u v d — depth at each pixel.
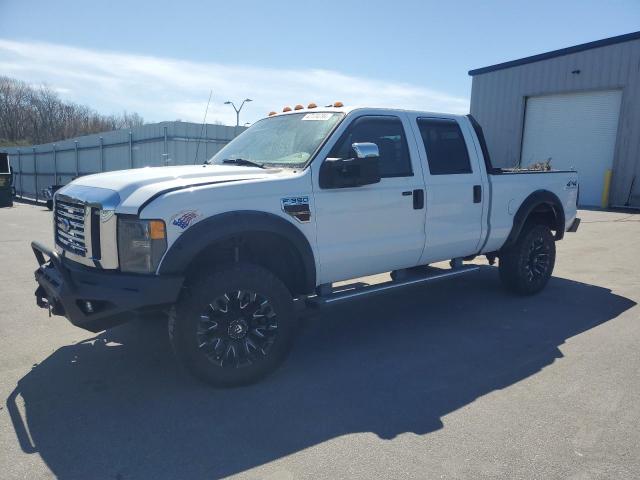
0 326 5.36
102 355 4.59
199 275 3.79
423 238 5.08
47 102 68.94
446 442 3.18
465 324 5.44
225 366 3.86
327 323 5.52
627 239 11.11
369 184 4.36
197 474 2.88
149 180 3.85
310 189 4.23
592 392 3.83
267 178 4.04
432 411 3.57
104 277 3.65
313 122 4.77
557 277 7.58
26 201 25.92
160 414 3.54
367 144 4.11
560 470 2.89
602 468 2.90
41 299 4.36
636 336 5.04
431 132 5.28
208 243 3.65
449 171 5.35
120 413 3.56
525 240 6.27
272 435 3.27
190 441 3.21
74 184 4.31
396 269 5.08
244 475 2.87
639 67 18.30
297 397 3.79
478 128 5.81
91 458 3.03
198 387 3.96
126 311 3.64
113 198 3.69
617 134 19.11
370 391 3.88
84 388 3.95
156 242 3.54
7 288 6.93
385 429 3.34
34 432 3.31
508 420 3.44
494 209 5.77
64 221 4.24
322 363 4.43
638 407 3.60
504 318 5.63
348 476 2.85
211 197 3.72
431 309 5.99
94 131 68.69
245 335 3.92
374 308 6.05
